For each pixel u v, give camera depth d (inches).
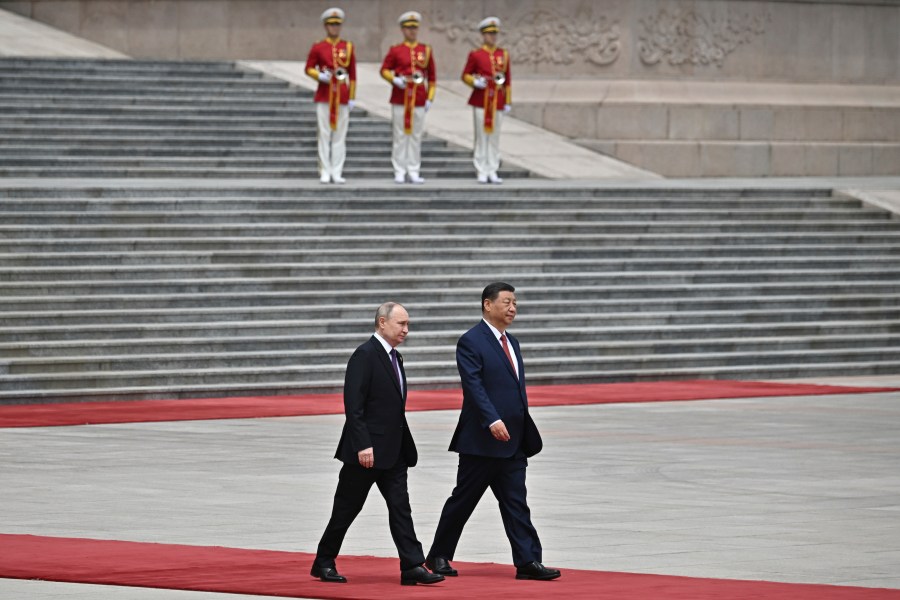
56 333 2162.9
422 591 957.2
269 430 1787.6
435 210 2711.6
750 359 2452.0
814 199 3029.0
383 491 1004.6
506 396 1026.1
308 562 1050.1
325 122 2876.5
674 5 3587.6
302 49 3703.3
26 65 3339.1
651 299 2539.4
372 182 2950.3
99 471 1471.5
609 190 2913.4
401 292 2410.2
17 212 2442.2
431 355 2281.0
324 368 2201.0
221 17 3722.9
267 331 2267.5
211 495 1338.6
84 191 2546.8
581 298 2519.7
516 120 3595.0
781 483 1429.6
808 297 2623.0
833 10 3690.9
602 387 2277.3
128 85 3321.9
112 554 1071.6
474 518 1270.9
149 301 2274.9
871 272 2743.6
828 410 2030.0
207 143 3093.0
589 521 1227.2
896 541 1144.8
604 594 941.8
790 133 3612.2
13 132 3006.9
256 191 2652.6
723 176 3558.1
